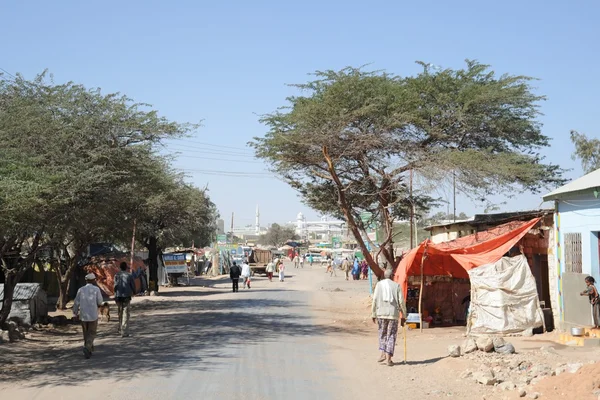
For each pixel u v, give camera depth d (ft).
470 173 64.39
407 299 65.16
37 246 60.80
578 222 49.65
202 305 90.58
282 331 57.82
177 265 153.89
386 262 77.71
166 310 83.20
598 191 46.44
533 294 53.01
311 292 121.49
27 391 31.65
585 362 36.04
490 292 53.01
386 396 30.27
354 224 68.18
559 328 51.90
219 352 44.21
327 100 66.49
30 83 53.42
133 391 31.07
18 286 64.75
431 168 65.36
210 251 259.39
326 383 33.17
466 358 38.81
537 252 56.59
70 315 79.97
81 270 107.76
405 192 73.26
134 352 44.62
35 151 49.47
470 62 74.59
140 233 114.62
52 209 50.03
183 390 31.22
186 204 119.96
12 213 41.88
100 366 38.81
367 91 67.00
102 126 54.24
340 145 67.82
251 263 220.43
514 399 28.53
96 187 52.80
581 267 49.44
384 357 39.45
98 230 79.51
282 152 69.41
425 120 68.54
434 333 57.47
